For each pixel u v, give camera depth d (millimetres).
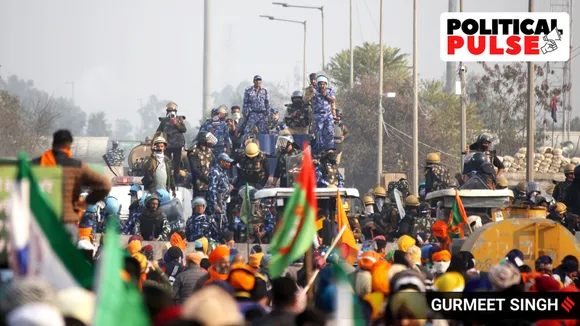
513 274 31453
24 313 18188
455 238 61906
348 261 46406
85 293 21156
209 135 86812
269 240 77250
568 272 48562
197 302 19641
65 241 21391
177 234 64250
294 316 26641
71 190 31125
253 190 81188
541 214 54906
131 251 50594
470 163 83125
